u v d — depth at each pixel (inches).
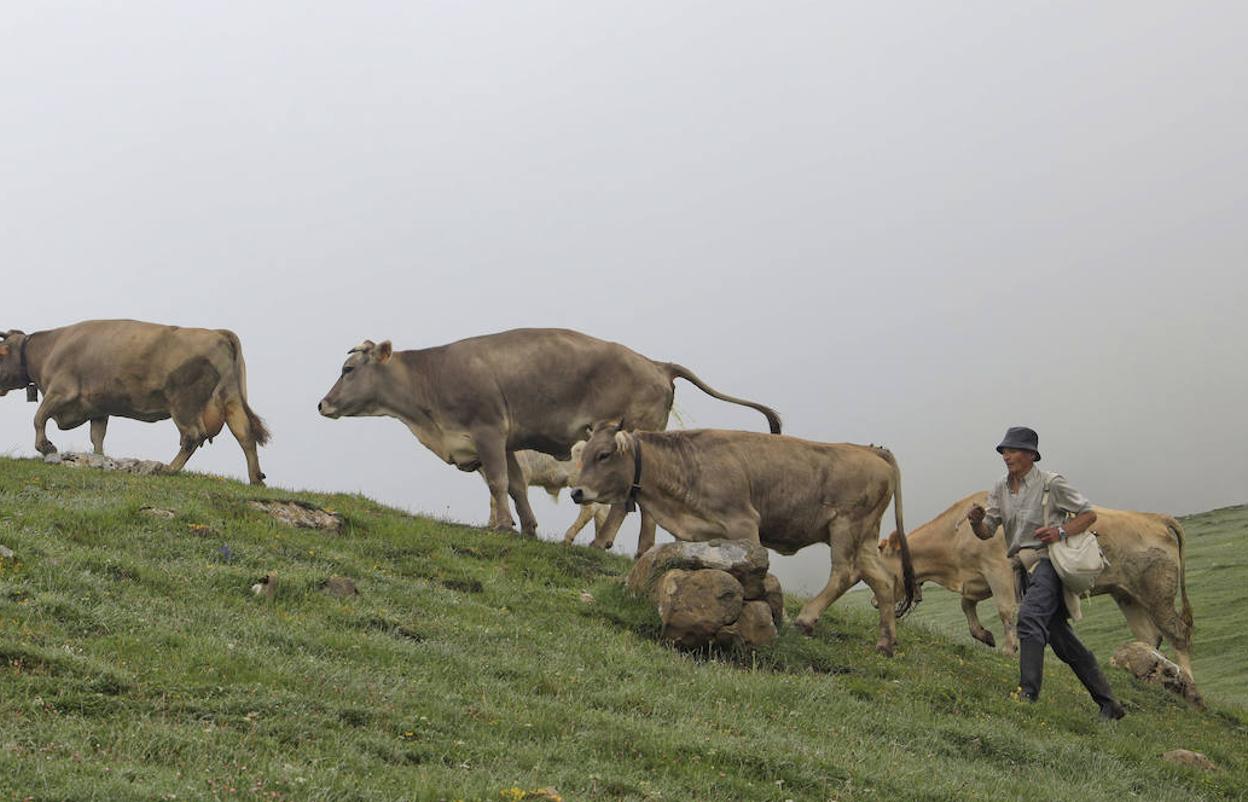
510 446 718.5
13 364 805.2
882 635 593.3
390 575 546.9
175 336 772.0
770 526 581.3
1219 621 1231.5
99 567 451.2
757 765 363.6
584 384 705.6
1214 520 2190.0
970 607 756.6
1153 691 669.3
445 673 412.8
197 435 776.9
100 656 359.3
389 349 725.9
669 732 380.2
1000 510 533.3
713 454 577.0
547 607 548.4
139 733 305.3
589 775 325.7
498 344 717.3
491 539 657.0
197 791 269.9
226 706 332.8
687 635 523.2
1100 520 700.7
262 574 479.8
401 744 328.8
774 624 546.0
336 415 733.3
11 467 623.5
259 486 717.3
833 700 470.0
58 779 266.5
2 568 422.9
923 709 485.1
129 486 611.2
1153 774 461.1
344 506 677.9
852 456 586.6
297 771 289.3
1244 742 592.4
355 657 410.6
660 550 557.6
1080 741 485.7
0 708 306.0
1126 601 728.3
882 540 767.1
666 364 725.3
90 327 785.6
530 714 376.2
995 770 423.2
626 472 575.8
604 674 451.8
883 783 370.9
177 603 430.0
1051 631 536.1
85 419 801.6
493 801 289.6
